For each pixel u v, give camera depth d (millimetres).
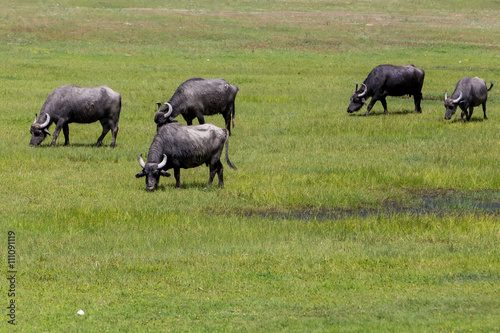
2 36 172625
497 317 29281
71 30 183500
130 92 111188
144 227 45438
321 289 34250
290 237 44281
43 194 53375
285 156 70062
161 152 55094
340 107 103062
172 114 74000
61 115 72125
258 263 38375
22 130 81688
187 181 59812
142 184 57562
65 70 133250
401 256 39906
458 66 154375
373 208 54062
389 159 69375
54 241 41781
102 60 153000
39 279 35250
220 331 28125
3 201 50844
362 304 31766
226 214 50531
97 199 52188
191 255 39594
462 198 57375
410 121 88375
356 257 39594
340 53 177125
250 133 82312
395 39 195375
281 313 30609
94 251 40250
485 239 44375
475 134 80875
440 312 30250
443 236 45000
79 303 31859
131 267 37062
